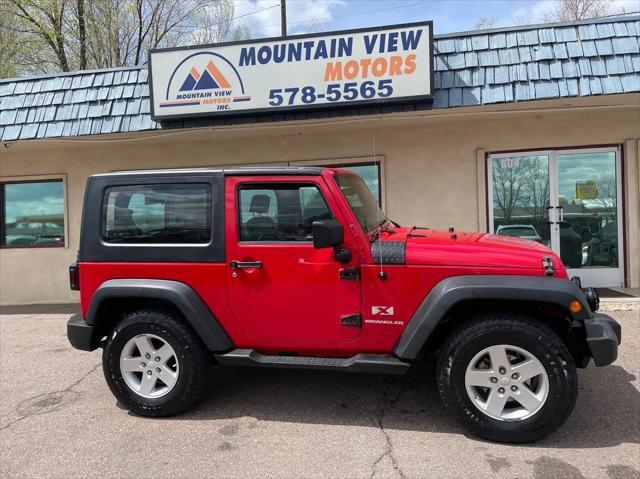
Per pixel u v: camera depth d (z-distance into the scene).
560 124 7.52
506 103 6.61
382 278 3.53
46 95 7.99
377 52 6.69
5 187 9.23
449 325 3.67
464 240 3.77
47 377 4.98
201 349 3.88
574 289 3.28
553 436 3.43
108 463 3.26
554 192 7.62
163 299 3.82
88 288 4.02
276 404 4.12
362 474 3.04
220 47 7.12
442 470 3.05
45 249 9.02
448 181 7.83
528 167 7.70
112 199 4.03
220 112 7.17
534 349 3.24
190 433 3.64
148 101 7.66
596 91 6.30
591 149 7.48
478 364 3.40
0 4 15.89
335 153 8.12
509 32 6.86
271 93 7.01
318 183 3.68
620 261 7.53
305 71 6.90
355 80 6.77
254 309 3.75
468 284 3.34
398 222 7.98
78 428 3.78
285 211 3.74
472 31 6.94
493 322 3.33
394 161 7.96
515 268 3.38
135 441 3.55
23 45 16.62
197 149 8.53
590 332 3.29
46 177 8.95
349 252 3.56
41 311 8.32
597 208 7.59
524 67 6.61
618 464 3.06
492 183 7.79
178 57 7.23
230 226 3.78
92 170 8.83
